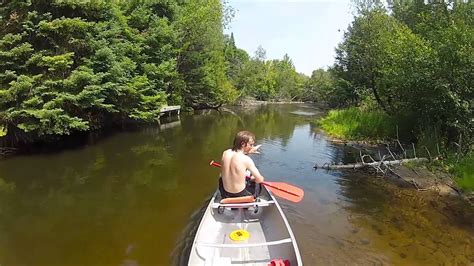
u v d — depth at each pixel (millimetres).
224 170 5555
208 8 29766
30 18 12375
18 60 12062
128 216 6816
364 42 18094
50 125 12141
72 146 13836
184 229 6227
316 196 8094
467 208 7523
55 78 12523
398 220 6820
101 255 5320
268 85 72062
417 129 13516
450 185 8961
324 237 6008
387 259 5309
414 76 11281
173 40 23500
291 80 79062
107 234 6043
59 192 8273
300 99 76875
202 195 8039
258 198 5879
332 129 18984
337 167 10656
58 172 10039
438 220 6848
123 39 18547
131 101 18094
